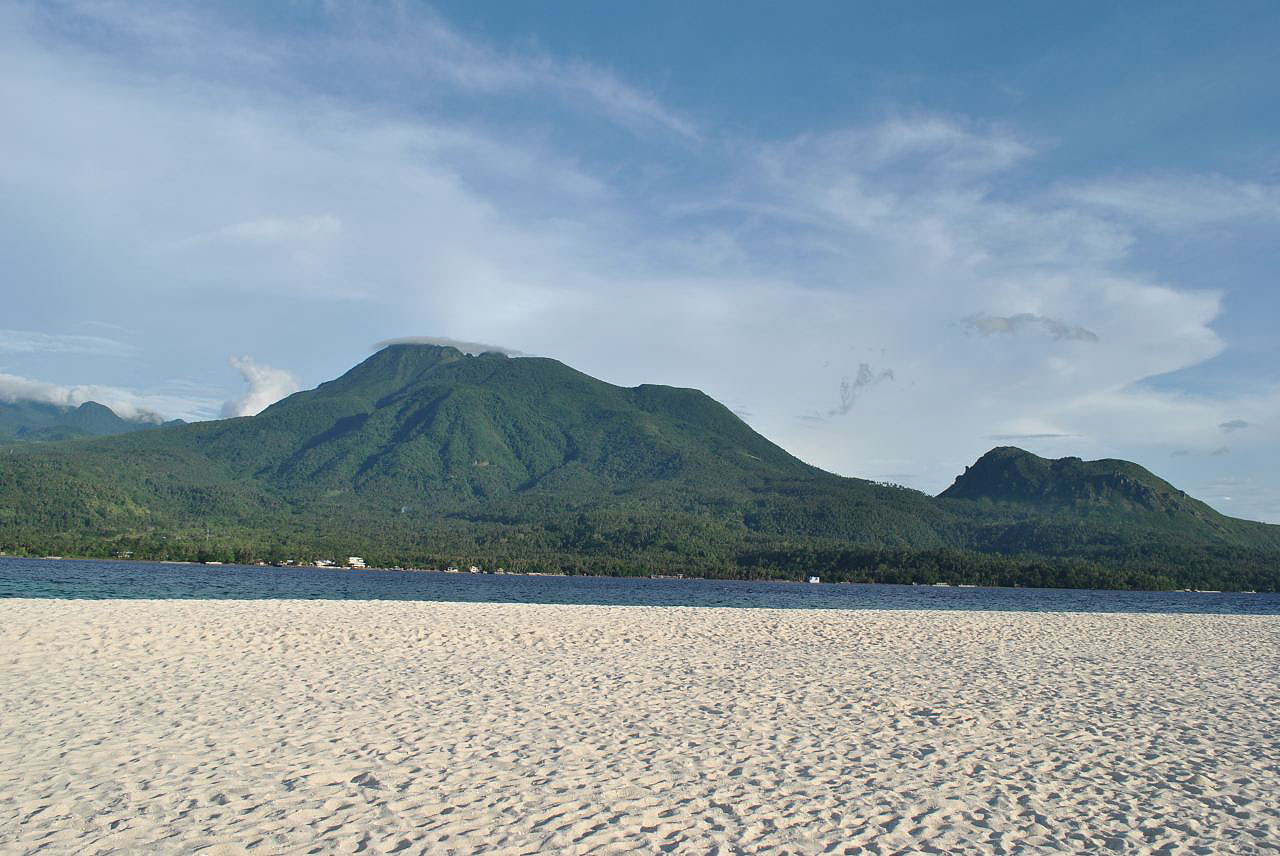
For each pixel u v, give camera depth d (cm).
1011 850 952
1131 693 2014
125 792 1081
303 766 1212
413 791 1105
